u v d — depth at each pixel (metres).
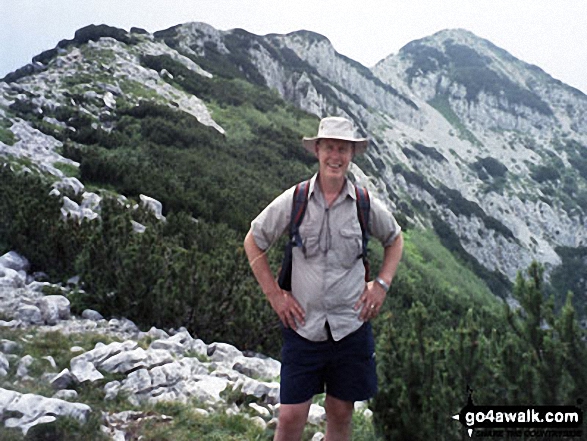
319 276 2.64
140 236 8.40
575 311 3.14
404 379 3.97
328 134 2.61
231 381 5.59
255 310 8.40
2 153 17.61
